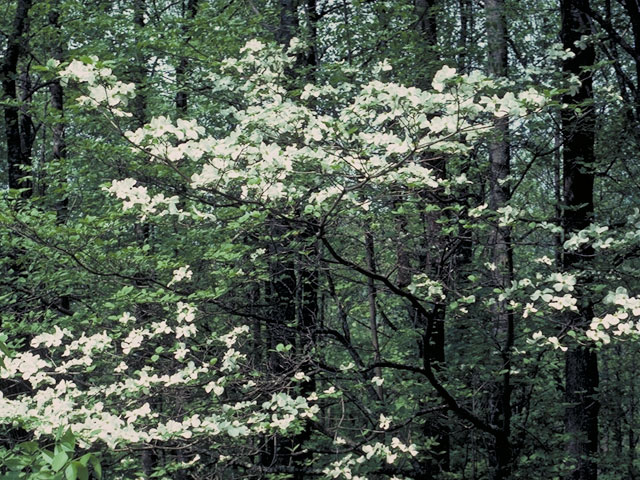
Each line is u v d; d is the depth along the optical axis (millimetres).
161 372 5516
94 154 5789
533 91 3561
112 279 5125
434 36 7688
